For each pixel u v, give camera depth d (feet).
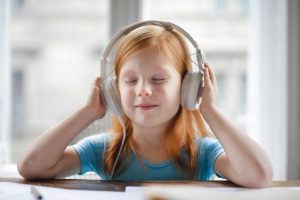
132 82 2.09
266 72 4.13
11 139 4.61
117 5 4.16
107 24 4.23
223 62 4.97
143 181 2.07
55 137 2.20
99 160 2.55
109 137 2.65
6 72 4.41
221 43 4.98
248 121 4.36
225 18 4.96
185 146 2.50
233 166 2.04
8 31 4.47
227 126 2.13
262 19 4.14
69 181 2.08
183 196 1.47
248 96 4.41
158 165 2.45
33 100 5.19
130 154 2.49
